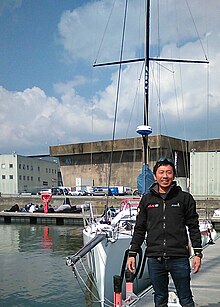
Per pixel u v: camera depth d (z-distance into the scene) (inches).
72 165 1718.8
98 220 465.7
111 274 324.5
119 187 1472.7
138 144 1510.8
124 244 336.5
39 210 1408.7
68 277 494.6
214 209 1236.5
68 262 273.0
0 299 408.2
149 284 353.4
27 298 408.2
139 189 434.0
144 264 329.4
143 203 155.4
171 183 151.0
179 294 152.9
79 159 1701.5
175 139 1397.6
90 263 362.6
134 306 228.7
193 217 150.1
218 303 241.9
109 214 506.0
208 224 631.2
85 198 1466.5
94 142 1627.7
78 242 862.5
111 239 323.0
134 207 462.9
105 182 1621.6
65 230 1117.1
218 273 341.7
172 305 200.1
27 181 2792.8
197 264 150.4
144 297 246.7
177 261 148.3
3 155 2645.2
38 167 2989.7
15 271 542.3
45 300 400.8
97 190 1569.9
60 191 1806.1
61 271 533.6
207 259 417.4
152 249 150.5
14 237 968.3
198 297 257.3
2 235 1013.2
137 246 157.0
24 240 907.4
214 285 293.1
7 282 477.7
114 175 1585.9
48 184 3152.1
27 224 1298.0
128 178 1551.4
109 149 1596.9
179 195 149.9
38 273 525.3
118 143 1562.5
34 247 789.2
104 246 317.7
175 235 147.9
